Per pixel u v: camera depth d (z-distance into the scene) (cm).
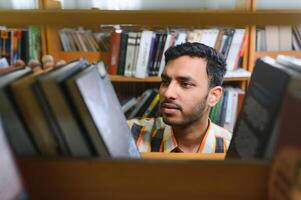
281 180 29
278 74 35
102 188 33
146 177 32
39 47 154
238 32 155
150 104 168
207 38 153
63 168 32
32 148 33
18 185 32
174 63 100
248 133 44
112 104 49
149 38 150
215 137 104
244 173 31
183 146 105
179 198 33
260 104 41
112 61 157
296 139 27
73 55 161
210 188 32
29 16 34
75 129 34
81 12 34
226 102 161
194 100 98
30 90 31
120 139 46
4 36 152
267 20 34
